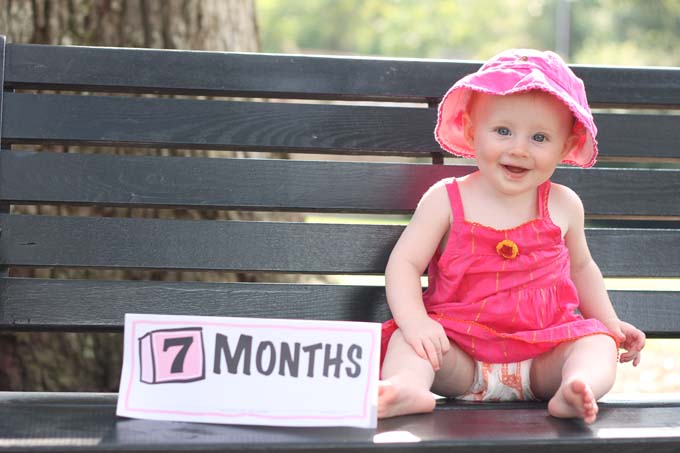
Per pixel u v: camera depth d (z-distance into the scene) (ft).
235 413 6.82
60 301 8.57
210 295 8.70
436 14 120.88
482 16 119.55
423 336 7.92
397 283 8.38
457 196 8.56
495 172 8.26
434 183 9.12
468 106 8.64
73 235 8.68
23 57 8.78
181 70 8.89
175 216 13.34
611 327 8.58
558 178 9.23
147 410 6.91
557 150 8.27
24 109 8.75
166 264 8.73
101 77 8.82
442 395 8.59
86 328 8.57
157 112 8.88
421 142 9.15
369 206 9.03
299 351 6.96
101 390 12.88
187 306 8.66
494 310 8.29
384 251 8.96
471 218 8.49
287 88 8.97
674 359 16.78
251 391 6.89
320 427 6.73
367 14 124.98
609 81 9.32
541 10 116.06
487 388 8.29
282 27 125.18
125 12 13.43
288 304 8.75
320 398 6.83
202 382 6.95
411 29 121.29
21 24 12.85
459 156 9.20
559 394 7.09
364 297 8.85
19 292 8.53
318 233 8.89
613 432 6.64
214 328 7.04
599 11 94.32
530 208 8.57
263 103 9.01
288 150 9.07
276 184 8.93
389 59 9.09
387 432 6.57
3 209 8.76
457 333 8.25
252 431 6.58
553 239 8.48
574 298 8.59
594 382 7.54
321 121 9.05
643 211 9.27
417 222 8.61
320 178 8.99
